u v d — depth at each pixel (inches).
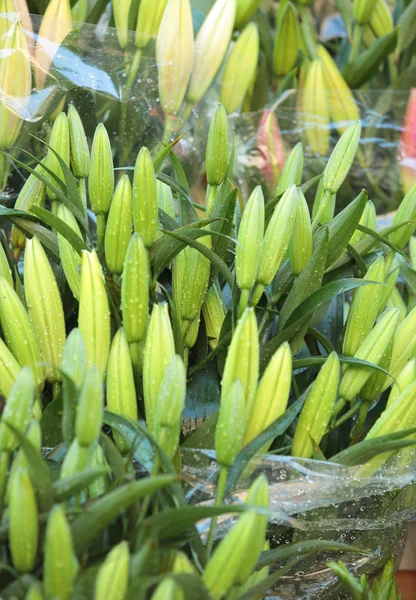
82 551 24.3
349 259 34.4
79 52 40.8
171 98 41.2
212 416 28.8
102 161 31.2
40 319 30.1
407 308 38.5
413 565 41.8
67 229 30.2
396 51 57.5
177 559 23.0
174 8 39.6
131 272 27.7
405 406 28.6
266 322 34.0
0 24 38.0
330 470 28.6
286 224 29.5
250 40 47.9
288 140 53.6
